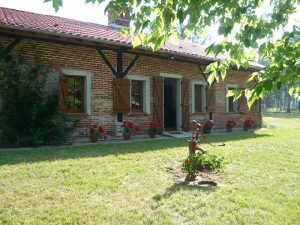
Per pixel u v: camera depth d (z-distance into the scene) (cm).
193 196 526
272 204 510
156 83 1376
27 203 468
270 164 798
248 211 476
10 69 990
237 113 1816
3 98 987
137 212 455
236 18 316
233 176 671
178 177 654
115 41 1116
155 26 333
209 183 609
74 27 1246
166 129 1518
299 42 292
